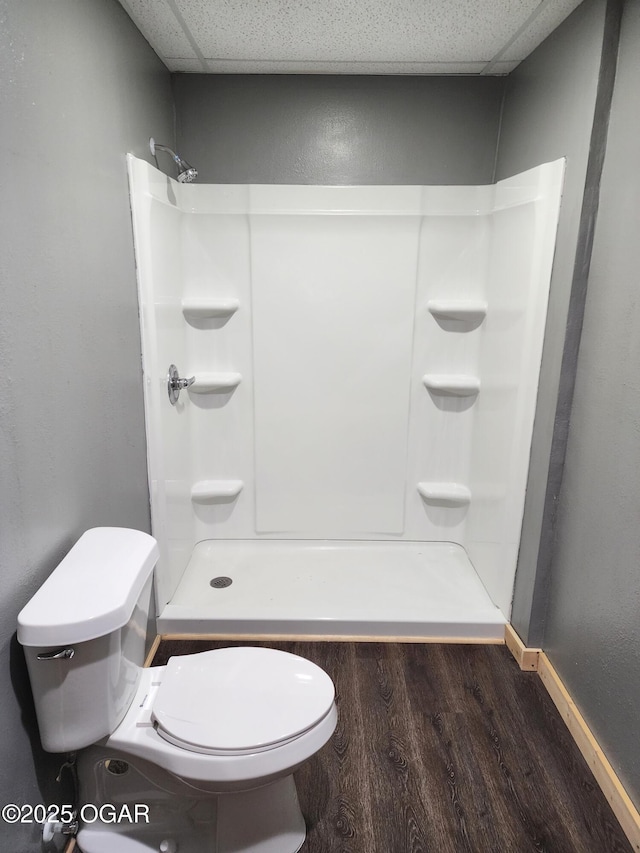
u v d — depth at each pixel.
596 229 1.59
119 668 1.16
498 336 2.19
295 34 1.82
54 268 1.18
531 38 1.83
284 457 2.60
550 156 1.79
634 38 1.40
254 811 1.33
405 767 1.58
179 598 2.27
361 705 1.81
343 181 2.31
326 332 2.46
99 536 1.31
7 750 1.05
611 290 1.50
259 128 2.26
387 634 2.14
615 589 1.47
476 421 2.47
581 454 1.67
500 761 1.60
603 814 1.45
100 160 1.45
